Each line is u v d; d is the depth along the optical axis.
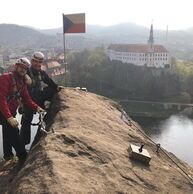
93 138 6.52
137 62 125.12
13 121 6.31
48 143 5.86
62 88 10.18
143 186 5.33
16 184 5.08
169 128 67.12
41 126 7.12
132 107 91.50
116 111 10.14
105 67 122.38
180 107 92.75
